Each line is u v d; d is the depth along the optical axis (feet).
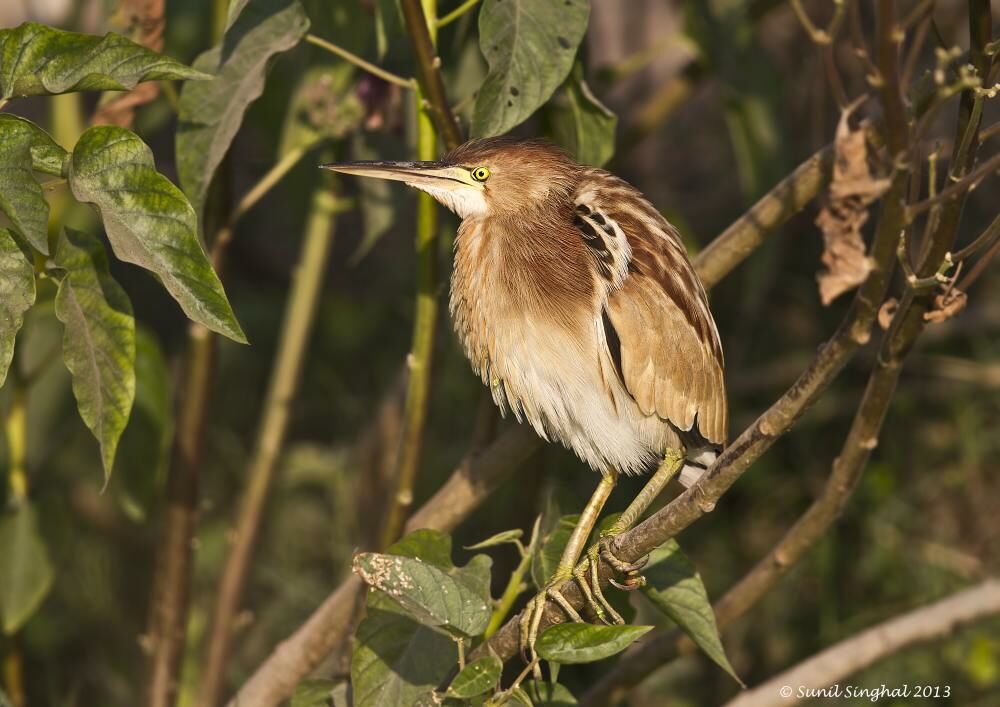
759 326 38.70
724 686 34.96
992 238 15.72
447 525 22.86
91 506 38.91
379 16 21.53
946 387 37.17
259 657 37.17
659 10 43.04
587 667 30.22
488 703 16.99
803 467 37.14
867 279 14.01
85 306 16.93
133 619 38.99
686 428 21.54
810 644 34.73
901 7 35.22
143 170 15.87
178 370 40.04
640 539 17.79
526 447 22.36
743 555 36.47
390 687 18.67
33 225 15.43
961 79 13.28
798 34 35.94
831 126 35.40
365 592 22.40
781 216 20.93
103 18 23.97
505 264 21.93
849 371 37.42
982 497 36.42
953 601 26.17
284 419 29.04
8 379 26.63
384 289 43.93
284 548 39.99
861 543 35.65
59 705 36.50
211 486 41.50
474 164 22.17
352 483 37.37
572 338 21.26
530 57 19.10
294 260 44.96
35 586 26.91
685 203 41.86
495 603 19.98
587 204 21.88
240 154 41.86
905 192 13.65
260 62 20.43
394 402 33.91
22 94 16.02
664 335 21.15
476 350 22.81
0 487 29.19
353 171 22.13
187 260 15.78
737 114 28.04
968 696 32.30
